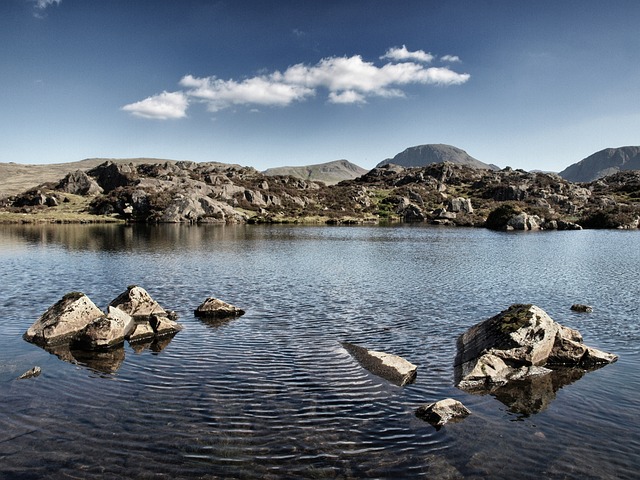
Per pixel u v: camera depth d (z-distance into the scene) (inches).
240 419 633.6
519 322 903.7
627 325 1157.7
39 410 651.5
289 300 1433.3
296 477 500.4
